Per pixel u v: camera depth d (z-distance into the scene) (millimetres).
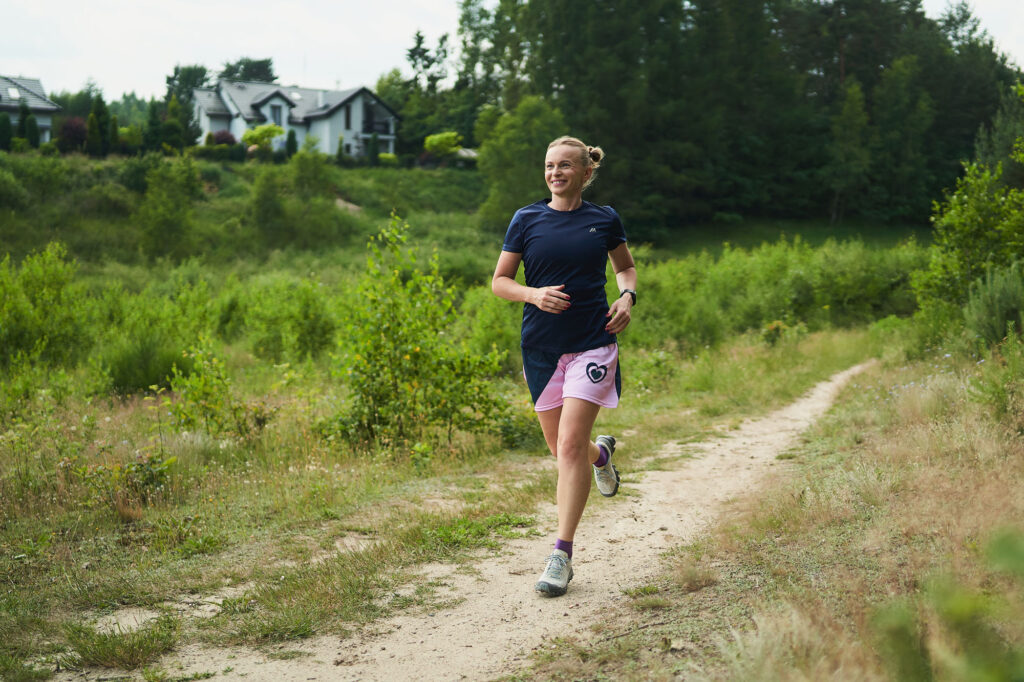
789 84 63188
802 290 25703
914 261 26203
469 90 83312
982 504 3377
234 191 49719
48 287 15398
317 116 71000
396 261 8242
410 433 7469
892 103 62969
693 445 7602
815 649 2076
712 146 58625
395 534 4344
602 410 10453
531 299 3357
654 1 58031
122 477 5469
